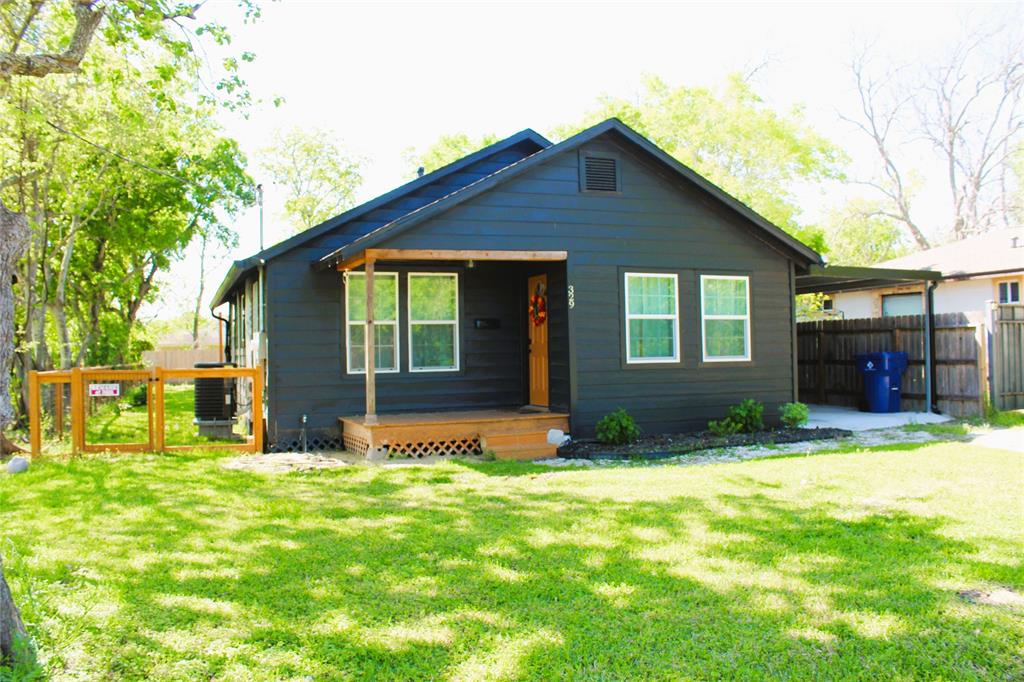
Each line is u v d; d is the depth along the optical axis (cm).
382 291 1148
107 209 1827
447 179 1225
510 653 362
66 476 848
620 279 1133
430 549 534
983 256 1811
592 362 1108
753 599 428
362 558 514
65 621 393
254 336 1295
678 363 1169
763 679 337
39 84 1225
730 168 3008
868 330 1534
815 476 786
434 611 415
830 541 539
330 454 1038
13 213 363
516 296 1239
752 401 1177
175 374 1047
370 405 981
